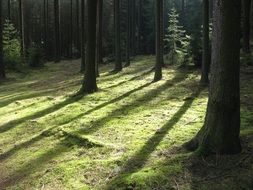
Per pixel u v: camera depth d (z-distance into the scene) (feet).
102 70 94.94
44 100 55.88
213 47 24.73
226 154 24.29
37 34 217.15
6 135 39.65
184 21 191.11
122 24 175.01
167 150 27.99
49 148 33.42
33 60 121.90
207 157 24.20
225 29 23.80
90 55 57.06
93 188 23.79
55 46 149.28
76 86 68.74
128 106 46.75
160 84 62.44
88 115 43.14
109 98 52.75
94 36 57.21
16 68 111.45
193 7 206.39
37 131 39.47
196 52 80.79
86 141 32.99
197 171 22.91
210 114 24.98
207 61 58.23
